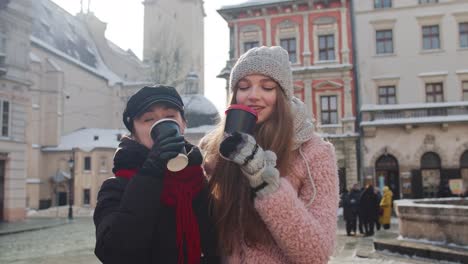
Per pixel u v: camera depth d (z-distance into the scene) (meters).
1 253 13.76
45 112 51.44
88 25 72.00
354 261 9.73
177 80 51.25
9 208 27.64
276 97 2.07
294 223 1.73
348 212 16.14
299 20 32.59
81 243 16.36
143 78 64.62
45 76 51.69
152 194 1.76
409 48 30.72
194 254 1.93
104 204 1.91
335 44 31.89
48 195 50.19
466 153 28.91
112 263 1.79
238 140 1.74
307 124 2.11
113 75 68.38
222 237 2.02
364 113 30.12
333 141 30.83
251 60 2.06
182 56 60.12
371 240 14.25
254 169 1.74
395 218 23.83
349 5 32.03
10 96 27.89
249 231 1.92
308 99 31.78
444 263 8.53
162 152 1.74
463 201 12.89
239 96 2.11
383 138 29.88
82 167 49.41
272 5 32.56
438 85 30.30
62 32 61.91
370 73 30.97
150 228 1.77
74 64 56.72
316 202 1.93
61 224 26.52
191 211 1.96
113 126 63.09
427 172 29.38
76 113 56.97
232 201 2.00
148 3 67.06
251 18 33.44
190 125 47.00
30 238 18.44
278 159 1.99
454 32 30.23
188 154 1.99
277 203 1.73
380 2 31.47
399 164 29.47
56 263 11.55
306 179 2.00
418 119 29.16
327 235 1.82
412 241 10.22
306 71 31.83
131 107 2.09
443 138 29.12
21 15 28.58
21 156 28.78
